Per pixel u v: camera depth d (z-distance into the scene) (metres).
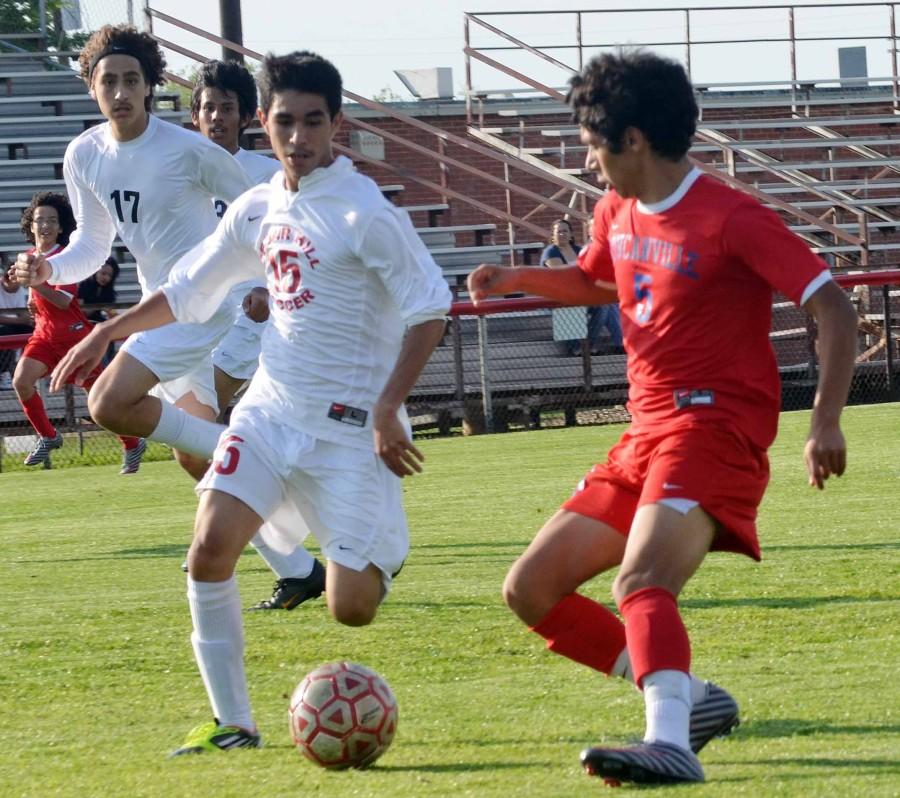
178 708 13.01
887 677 12.63
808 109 76.69
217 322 17.64
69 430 43.94
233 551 11.42
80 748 11.57
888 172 75.06
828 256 65.69
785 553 20.05
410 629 15.88
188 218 19.50
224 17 64.50
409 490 30.56
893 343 48.31
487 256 61.56
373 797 9.45
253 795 9.67
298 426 11.88
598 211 11.34
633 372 10.45
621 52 10.10
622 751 9.18
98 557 23.44
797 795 8.82
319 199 11.85
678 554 9.70
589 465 33.97
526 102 75.00
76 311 36.53
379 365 12.12
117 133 19.23
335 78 11.88
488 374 45.03
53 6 73.00
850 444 34.50
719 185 10.12
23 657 15.48
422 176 72.50
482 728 11.55
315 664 14.50
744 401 10.01
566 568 10.48
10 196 60.09
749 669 13.27
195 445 17.48
